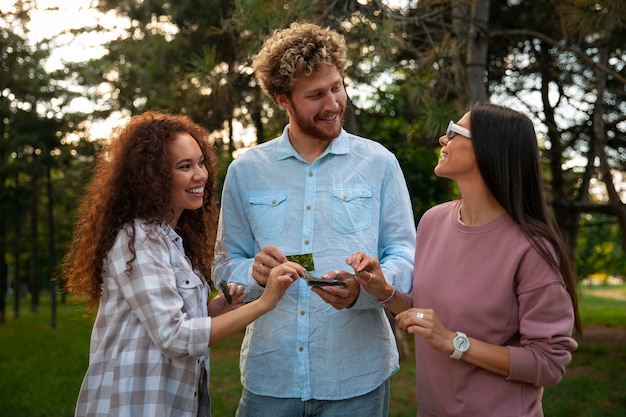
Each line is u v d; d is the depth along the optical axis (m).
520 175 2.17
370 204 2.77
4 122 15.71
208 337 2.22
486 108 2.23
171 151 2.40
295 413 2.71
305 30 2.63
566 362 2.08
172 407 2.29
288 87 2.63
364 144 2.87
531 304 2.09
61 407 6.89
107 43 11.98
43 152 15.64
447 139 2.29
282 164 2.83
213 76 5.95
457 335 2.11
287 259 2.58
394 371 2.87
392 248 2.79
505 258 2.14
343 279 2.45
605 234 13.59
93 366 2.27
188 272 2.39
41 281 33.78
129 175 2.34
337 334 2.68
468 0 6.38
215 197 2.74
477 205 2.25
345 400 2.69
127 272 2.22
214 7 8.98
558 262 2.13
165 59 9.59
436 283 2.28
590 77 9.08
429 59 6.23
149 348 2.26
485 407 2.14
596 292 32.25
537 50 9.14
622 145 9.39
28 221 20.84
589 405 6.74
